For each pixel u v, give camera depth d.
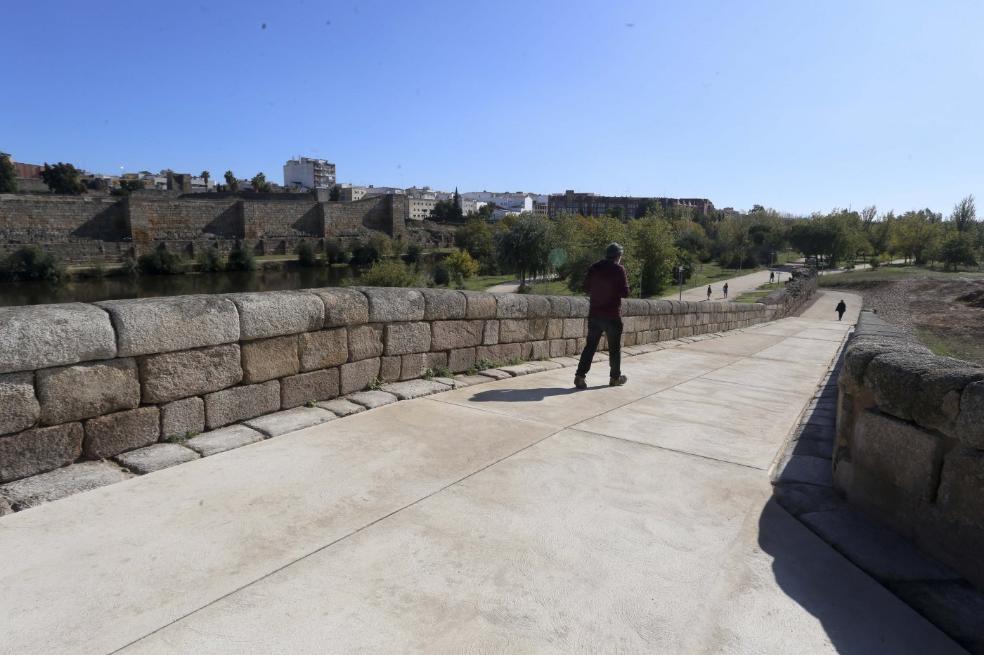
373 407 5.15
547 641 2.18
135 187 117.56
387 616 2.28
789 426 5.26
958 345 26.33
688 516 3.27
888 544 2.94
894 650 2.23
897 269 74.31
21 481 3.27
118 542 2.74
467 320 6.88
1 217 65.81
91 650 2.03
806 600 2.52
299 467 3.71
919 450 2.90
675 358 9.81
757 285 68.06
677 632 2.27
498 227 101.88
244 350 4.47
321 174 199.88
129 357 3.76
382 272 56.03
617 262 6.56
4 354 3.16
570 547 2.86
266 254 85.06
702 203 199.38
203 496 3.25
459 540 2.88
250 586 2.44
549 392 6.16
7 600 2.28
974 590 2.58
